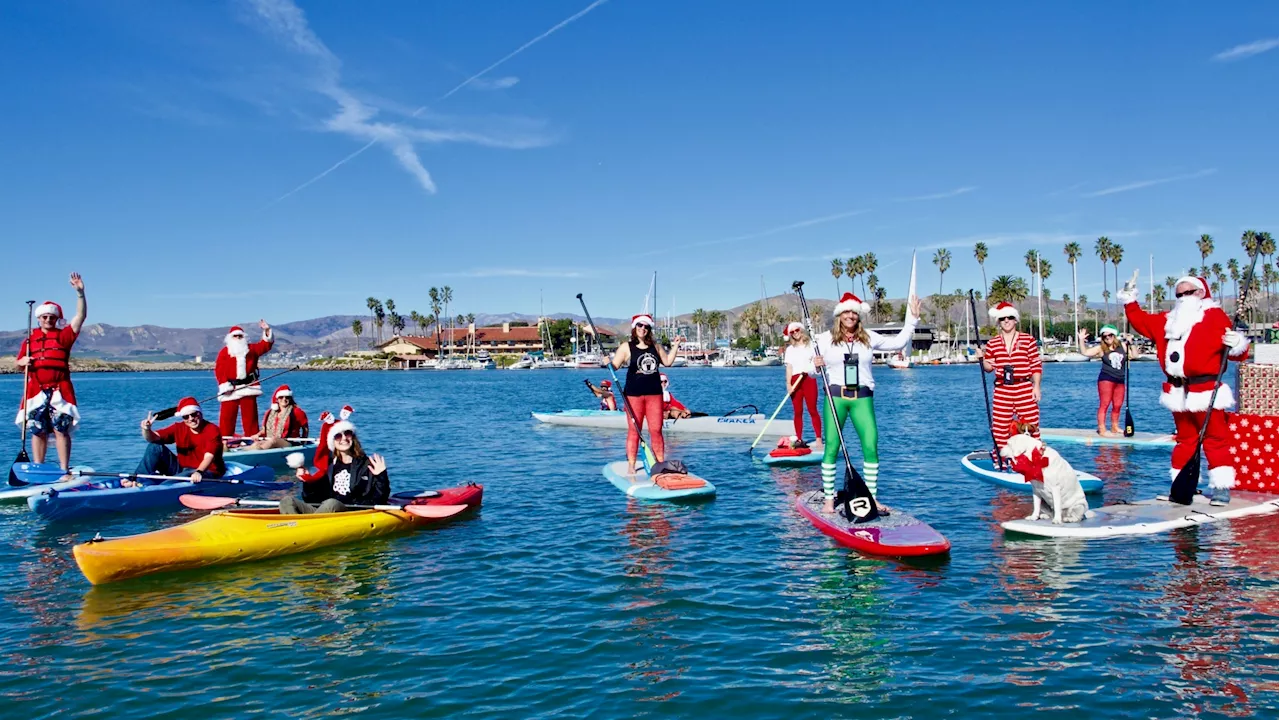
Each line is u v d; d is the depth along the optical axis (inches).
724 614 264.2
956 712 195.9
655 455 508.7
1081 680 210.2
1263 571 290.5
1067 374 2982.3
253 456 578.6
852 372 367.6
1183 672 213.0
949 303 6220.5
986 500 432.8
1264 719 188.2
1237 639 232.2
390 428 995.9
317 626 260.5
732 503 441.7
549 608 273.6
